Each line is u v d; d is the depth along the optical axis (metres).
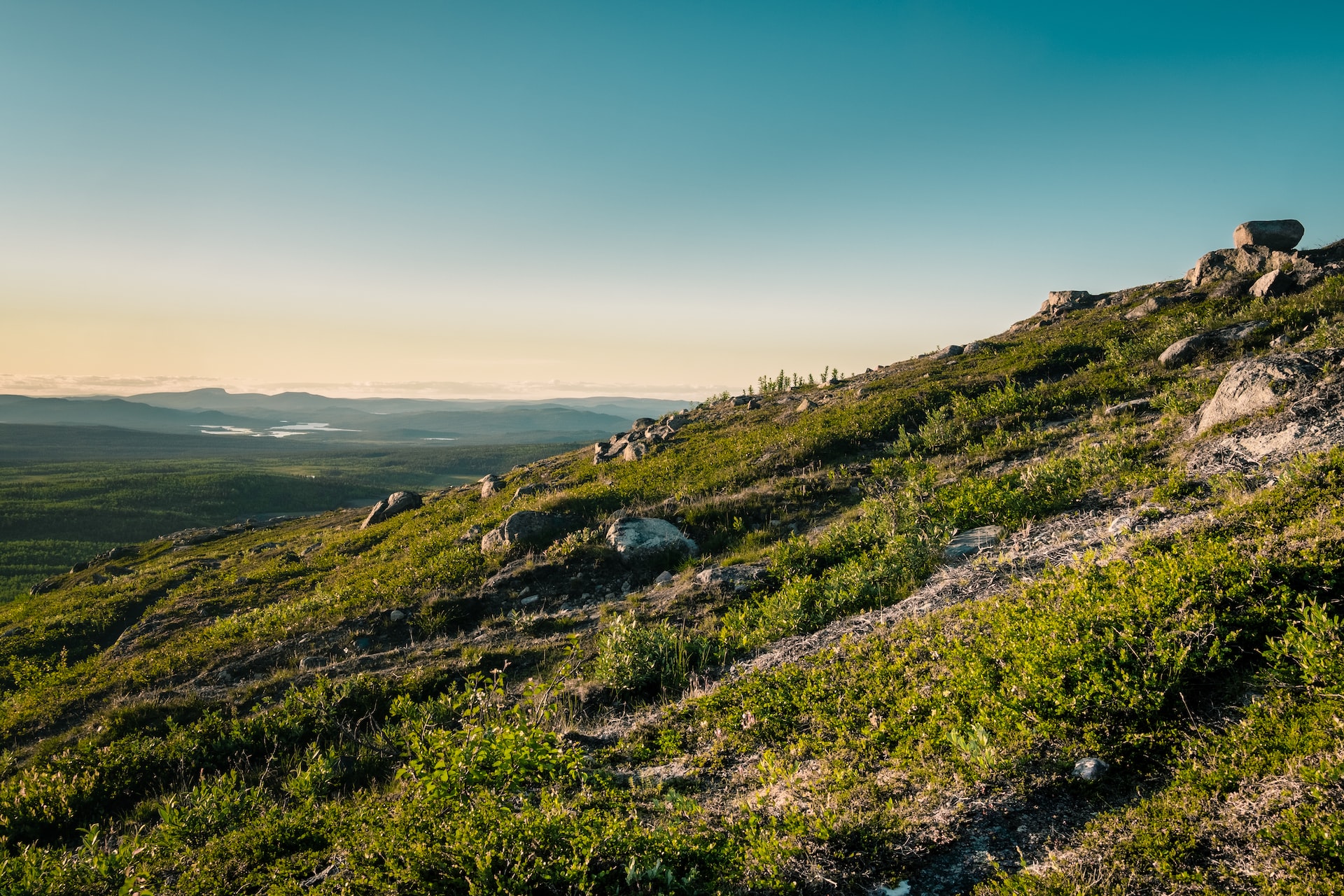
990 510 13.20
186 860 6.46
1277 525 7.09
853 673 7.61
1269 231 30.50
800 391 39.25
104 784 9.75
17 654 22.23
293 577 25.28
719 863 4.61
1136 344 24.81
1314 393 11.25
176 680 15.08
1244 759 4.34
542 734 6.25
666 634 10.80
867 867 4.41
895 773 5.45
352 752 9.76
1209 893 3.46
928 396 25.66
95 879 6.41
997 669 6.30
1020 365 26.77
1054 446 17.89
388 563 23.27
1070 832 4.35
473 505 30.27
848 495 19.19
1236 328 21.44
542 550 18.86
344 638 15.52
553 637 13.51
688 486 22.50
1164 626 5.78
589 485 25.80
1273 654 5.04
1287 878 3.37
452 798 5.44
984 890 4.00
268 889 5.38
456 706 7.52
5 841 8.55
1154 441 14.51
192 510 187.00
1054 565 8.79
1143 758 4.85
